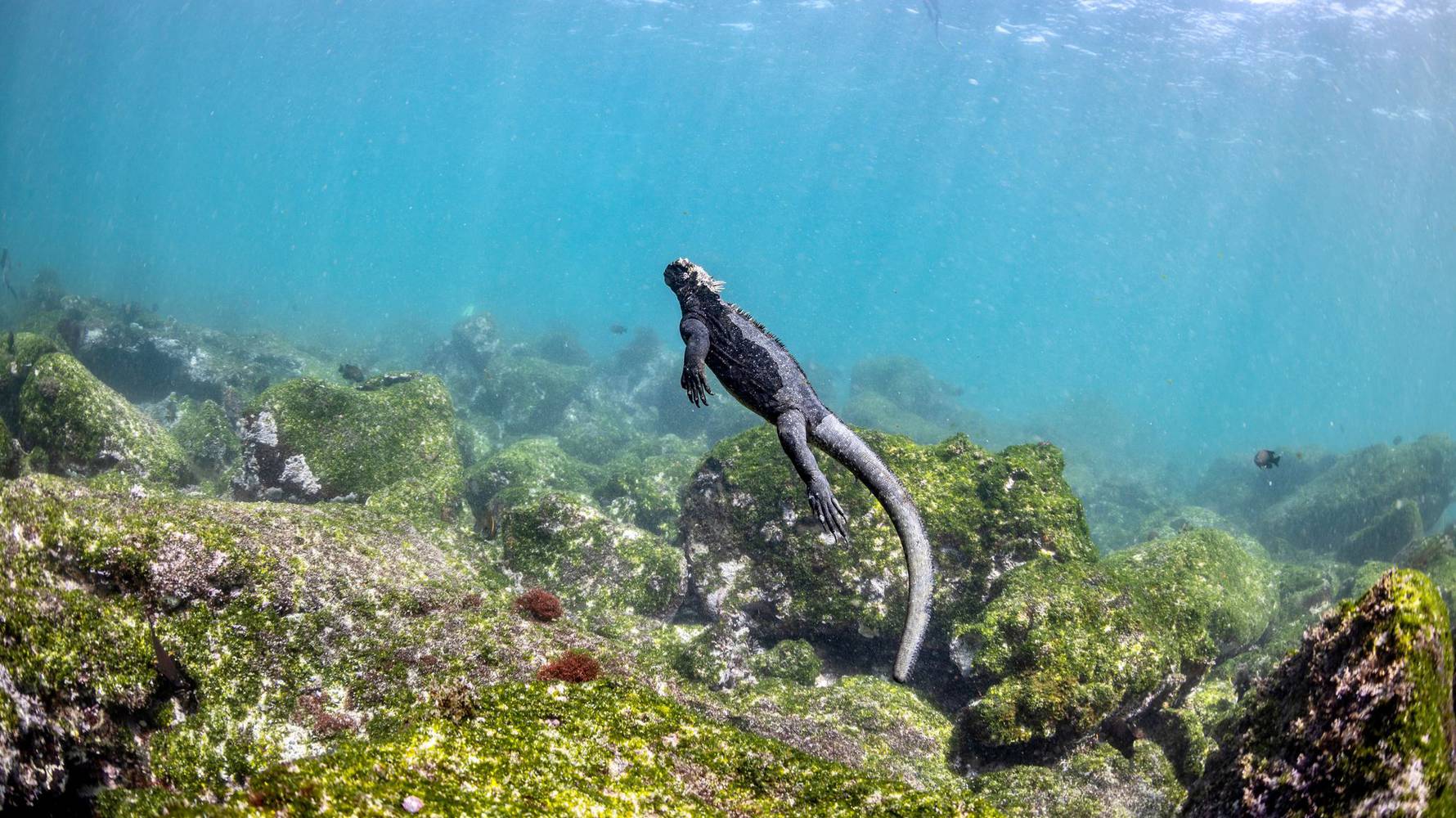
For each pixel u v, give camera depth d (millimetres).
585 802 4680
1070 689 10000
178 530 7781
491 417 31516
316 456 16016
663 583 13594
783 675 11922
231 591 7719
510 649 8070
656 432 35625
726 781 5238
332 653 7754
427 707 7156
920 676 12539
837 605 12812
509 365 33219
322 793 4188
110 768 6543
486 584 10422
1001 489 13391
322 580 8188
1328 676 4629
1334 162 81812
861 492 13578
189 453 19266
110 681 6730
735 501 14070
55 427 15406
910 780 8812
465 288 105188
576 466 21953
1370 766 4141
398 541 10375
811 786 5258
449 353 39844
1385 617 4418
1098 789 9312
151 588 7418
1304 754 4496
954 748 10102
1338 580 20547
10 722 5969
